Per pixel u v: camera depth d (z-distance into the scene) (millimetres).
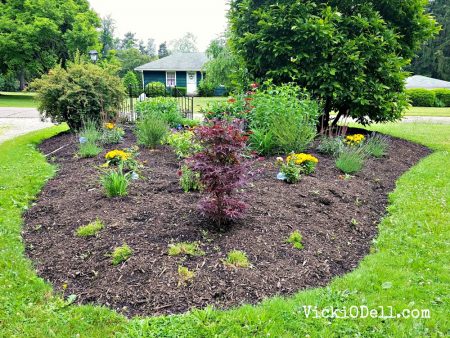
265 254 2969
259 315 2279
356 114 7605
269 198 3979
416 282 2711
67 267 2844
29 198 4273
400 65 7477
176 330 2164
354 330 2209
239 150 3197
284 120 5754
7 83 34469
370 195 4500
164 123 6867
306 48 7109
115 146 6426
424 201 4340
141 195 4047
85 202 3936
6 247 3152
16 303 2422
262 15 7223
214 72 17188
